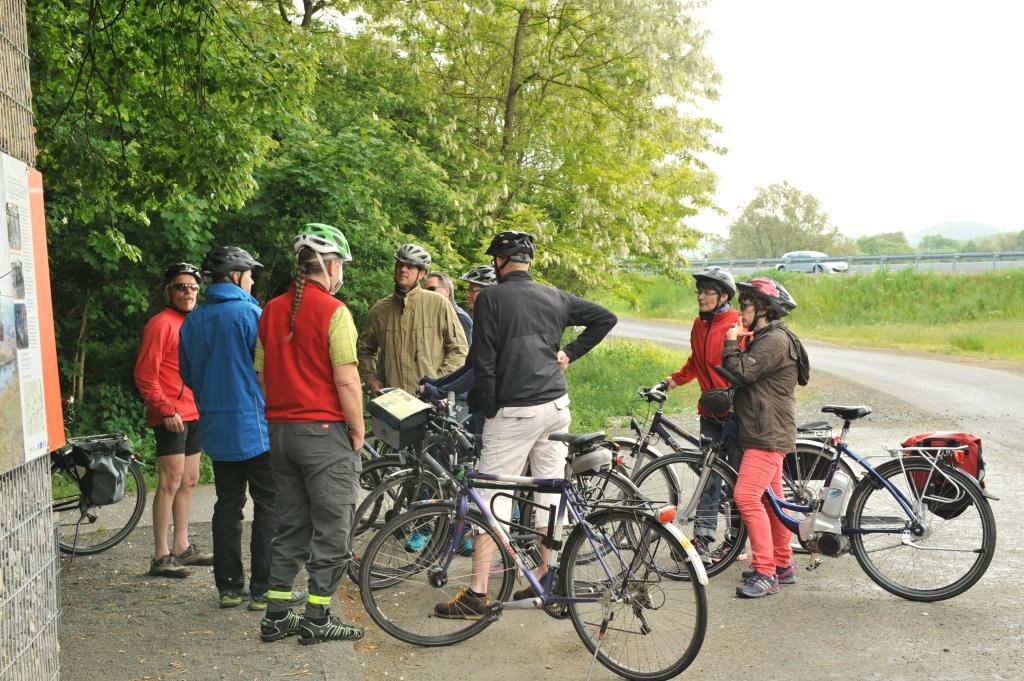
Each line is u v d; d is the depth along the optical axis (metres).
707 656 4.54
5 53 3.07
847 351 26.47
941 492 5.39
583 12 15.91
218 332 4.90
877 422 12.59
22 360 3.06
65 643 4.59
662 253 17.23
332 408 4.53
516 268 5.06
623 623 4.39
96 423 11.30
